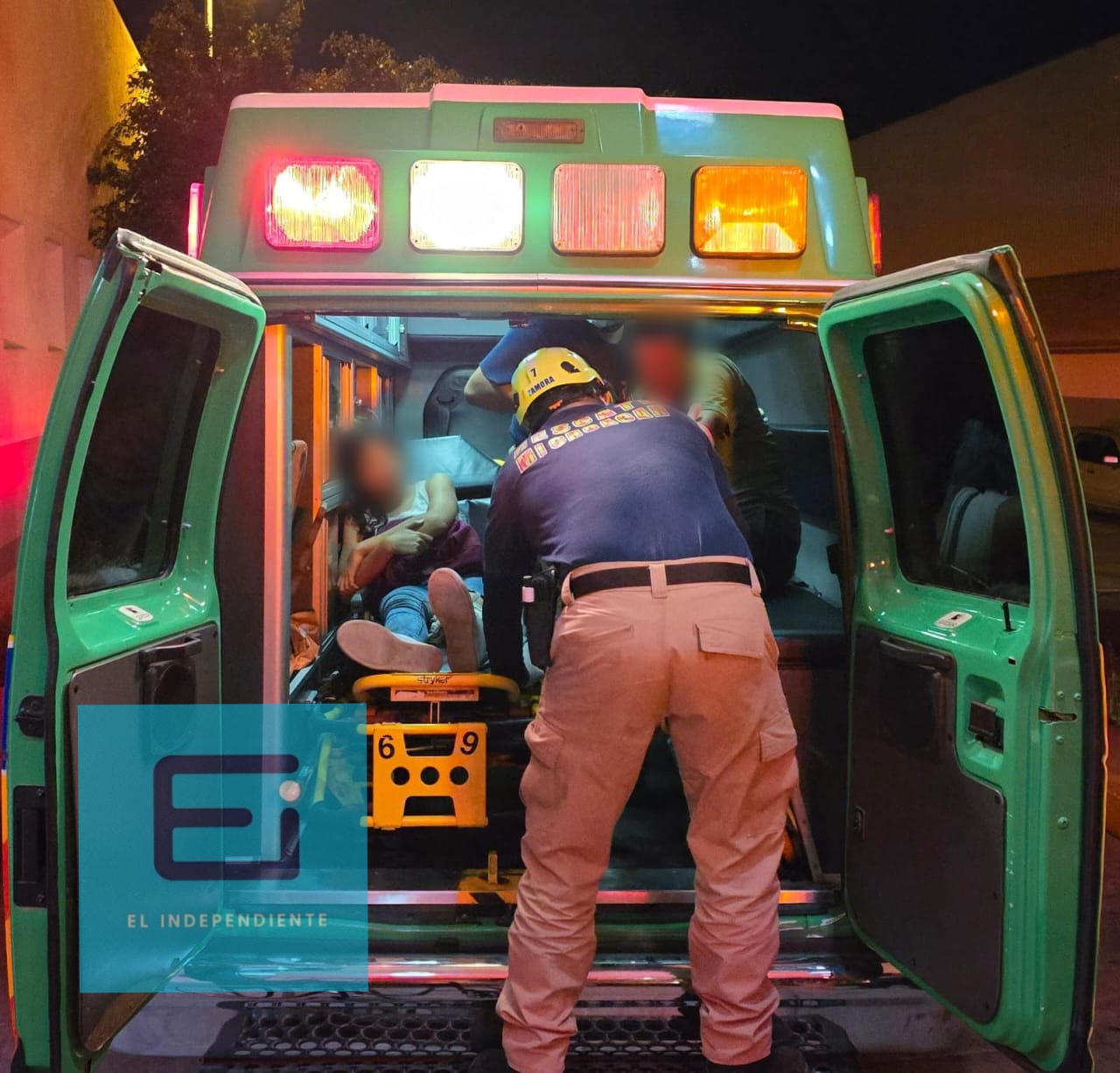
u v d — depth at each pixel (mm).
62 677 1919
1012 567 2207
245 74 10789
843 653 2828
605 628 2211
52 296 9672
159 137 10508
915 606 2484
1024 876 2021
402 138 2643
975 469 2309
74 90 10164
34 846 1961
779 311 2619
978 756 2139
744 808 2324
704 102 2715
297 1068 2330
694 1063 2365
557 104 2664
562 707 2260
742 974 2279
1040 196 13789
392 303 2566
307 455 3383
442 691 2811
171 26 10852
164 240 10766
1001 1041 2129
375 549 3869
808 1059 2412
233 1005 2457
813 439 3506
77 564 2172
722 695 2234
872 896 2539
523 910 2307
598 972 2465
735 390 3424
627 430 2453
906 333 2387
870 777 2557
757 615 2295
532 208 2594
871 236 2861
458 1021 2480
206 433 2516
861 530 2609
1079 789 1991
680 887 2695
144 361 2248
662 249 2611
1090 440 12414
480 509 4883
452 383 5754
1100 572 9758
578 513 2326
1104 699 1985
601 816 2268
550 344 3322
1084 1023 2006
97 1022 2076
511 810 2928
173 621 2398
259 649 2664
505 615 2695
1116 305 12781
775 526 3516
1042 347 1889
